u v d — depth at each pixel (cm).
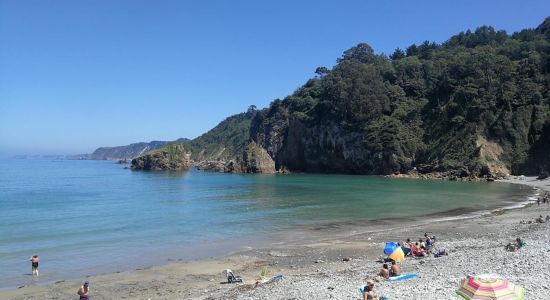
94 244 3653
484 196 7294
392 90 15600
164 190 9162
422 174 13012
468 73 14312
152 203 6750
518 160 12131
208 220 4922
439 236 3750
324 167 15900
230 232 4178
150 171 18125
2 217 5256
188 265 2936
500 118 12862
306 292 1956
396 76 16425
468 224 4359
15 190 9475
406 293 1794
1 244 3659
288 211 5622
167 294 2297
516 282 1855
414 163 13650
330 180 11719
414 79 16188
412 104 15262
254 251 3341
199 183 11125
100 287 2445
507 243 3053
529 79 13325
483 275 1490
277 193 8125
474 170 11788
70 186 10619
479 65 14088
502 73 13662
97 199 7444
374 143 14150
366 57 19812
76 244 3656
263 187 9550
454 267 2347
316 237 3884
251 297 1977
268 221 4828
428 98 15362
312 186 9688
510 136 12606
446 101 14562
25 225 4638
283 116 18225
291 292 1983
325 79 17312
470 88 13575
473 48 17862
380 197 7256
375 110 14900
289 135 16888
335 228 4359
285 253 3250
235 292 2162
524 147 12306
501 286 1414
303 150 16500
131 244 3653
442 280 2006
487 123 12912
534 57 13712
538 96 12775
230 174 15400
